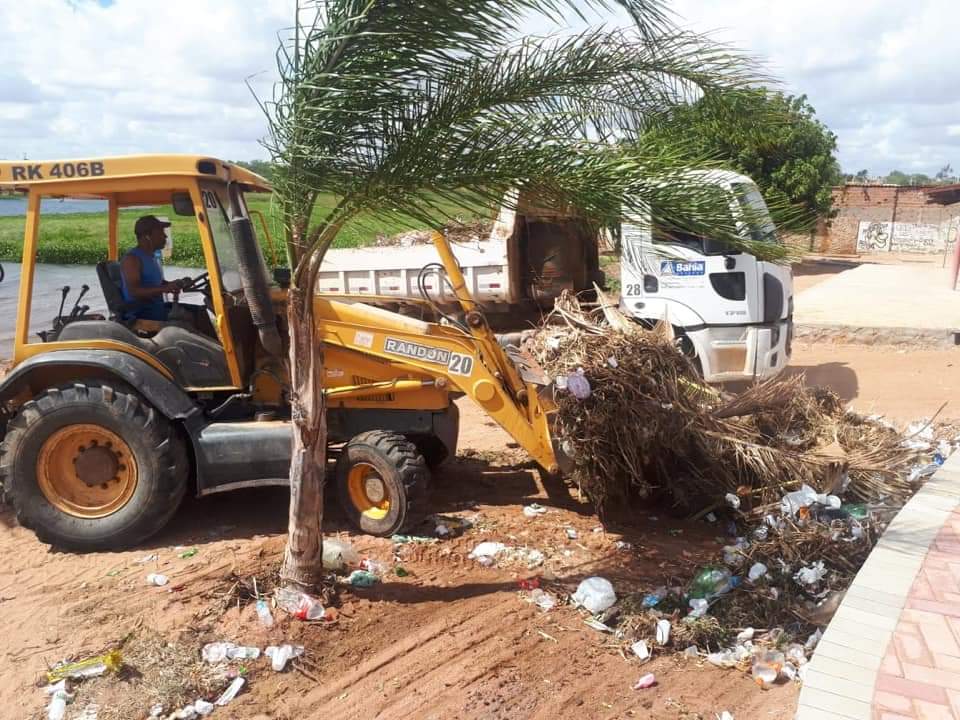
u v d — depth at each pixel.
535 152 3.98
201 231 5.54
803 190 21.81
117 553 5.58
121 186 5.50
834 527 5.53
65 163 5.46
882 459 6.47
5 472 5.49
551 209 4.25
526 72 4.05
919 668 3.78
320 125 3.89
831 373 11.38
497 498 6.64
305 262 4.34
